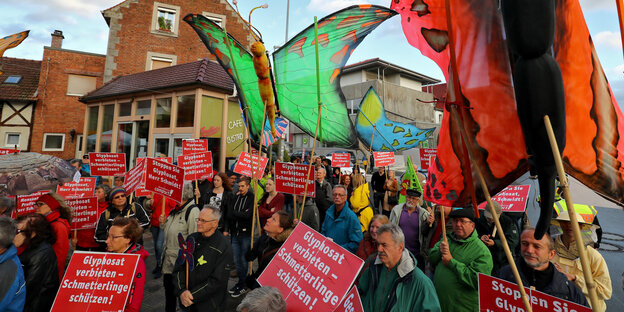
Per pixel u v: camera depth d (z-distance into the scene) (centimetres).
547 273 195
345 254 191
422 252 347
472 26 131
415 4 159
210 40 419
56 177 313
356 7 353
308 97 433
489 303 170
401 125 881
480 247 247
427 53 154
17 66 1853
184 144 566
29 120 1608
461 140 147
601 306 231
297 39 405
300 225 220
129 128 1114
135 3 1517
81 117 1656
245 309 162
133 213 405
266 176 585
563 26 123
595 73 125
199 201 511
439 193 159
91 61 1684
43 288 252
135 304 233
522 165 125
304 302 192
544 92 93
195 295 250
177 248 358
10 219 210
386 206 646
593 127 125
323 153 2002
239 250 432
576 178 122
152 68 1534
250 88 453
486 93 129
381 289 206
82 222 394
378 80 2241
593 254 243
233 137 1053
